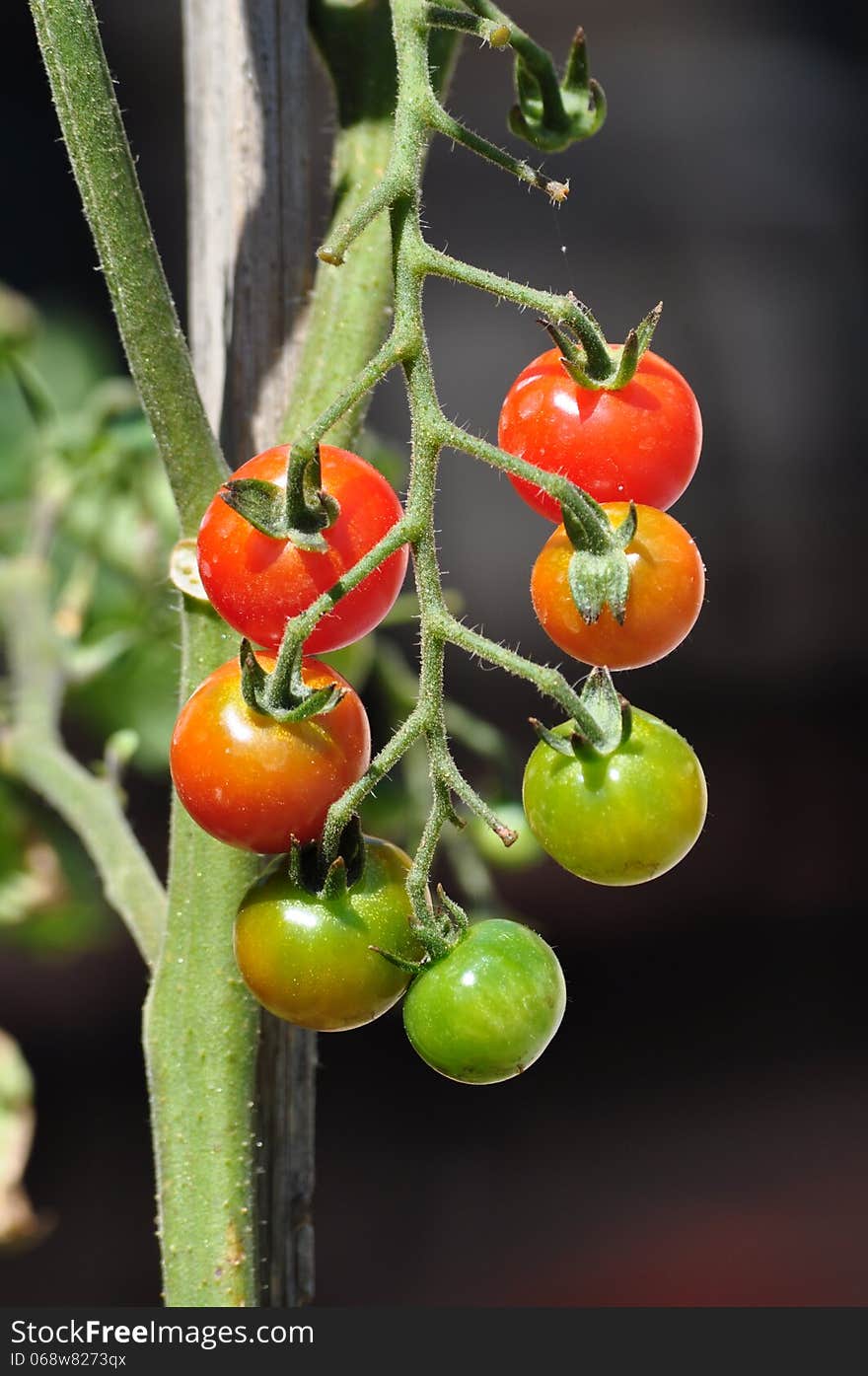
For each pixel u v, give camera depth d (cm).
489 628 206
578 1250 169
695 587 49
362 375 47
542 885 204
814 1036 195
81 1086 175
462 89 200
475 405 206
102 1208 166
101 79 51
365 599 48
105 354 120
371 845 50
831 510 222
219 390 57
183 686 53
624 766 49
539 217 210
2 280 195
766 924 206
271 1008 50
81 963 182
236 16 56
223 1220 53
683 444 50
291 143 57
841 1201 175
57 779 62
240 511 48
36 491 76
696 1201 175
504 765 73
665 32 214
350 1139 181
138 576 76
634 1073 191
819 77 219
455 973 49
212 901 53
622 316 212
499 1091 189
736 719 220
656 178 215
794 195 218
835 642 222
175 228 200
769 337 219
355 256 54
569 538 48
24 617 70
